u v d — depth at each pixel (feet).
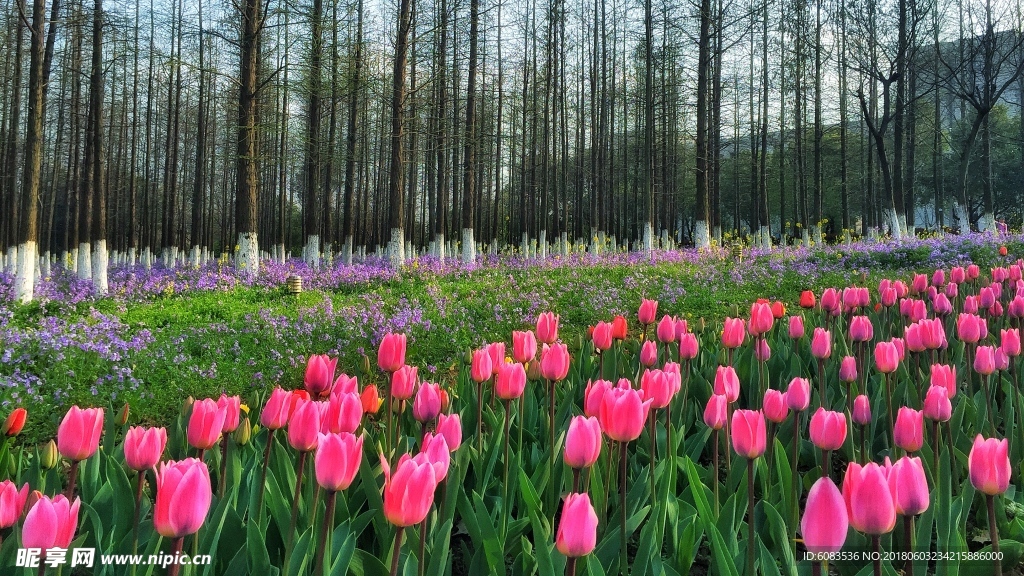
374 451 9.28
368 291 44.70
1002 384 12.13
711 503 8.23
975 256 45.57
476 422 10.92
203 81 84.17
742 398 13.74
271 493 7.32
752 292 36.68
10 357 22.03
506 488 7.95
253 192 49.32
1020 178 119.14
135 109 81.87
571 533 4.85
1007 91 134.92
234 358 25.53
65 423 6.46
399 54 56.39
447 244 93.76
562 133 94.02
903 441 7.31
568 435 6.06
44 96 40.86
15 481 8.74
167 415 20.47
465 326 29.43
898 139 63.21
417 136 72.02
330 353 25.48
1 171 79.20
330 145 66.85
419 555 5.46
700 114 64.03
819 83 77.05
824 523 4.57
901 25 60.90
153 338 27.17
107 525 7.54
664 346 14.78
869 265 45.80
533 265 53.31
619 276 43.09
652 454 8.28
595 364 14.48
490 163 106.63
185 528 4.78
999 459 5.95
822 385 11.27
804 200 80.18
